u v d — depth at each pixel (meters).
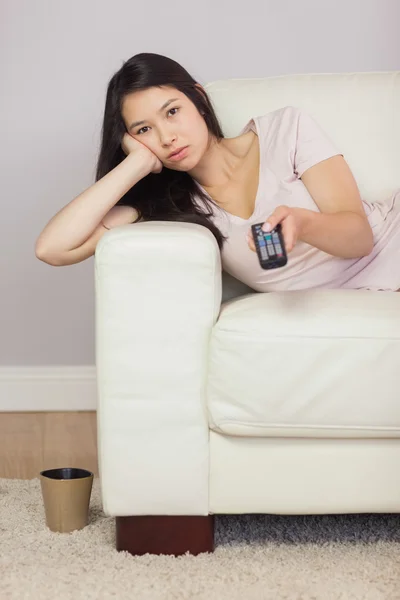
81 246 1.94
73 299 3.01
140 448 1.69
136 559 1.71
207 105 2.04
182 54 2.91
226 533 1.86
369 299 1.73
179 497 1.70
